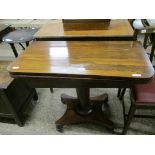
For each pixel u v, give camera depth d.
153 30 1.44
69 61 1.00
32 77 0.94
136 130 1.51
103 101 1.68
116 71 0.89
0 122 1.70
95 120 1.51
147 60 0.97
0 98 1.43
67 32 1.36
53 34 1.34
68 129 1.58
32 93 1.80
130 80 0.86
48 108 1.81
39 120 1.68
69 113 1.58
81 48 1.15
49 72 0.91
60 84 0.97
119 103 1.80
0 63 1.66
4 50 2.99
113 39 1.27
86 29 1.39
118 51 1.08
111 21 1.52
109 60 0.99
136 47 1.12
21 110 1.62
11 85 1.42
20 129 1.61
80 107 1.61
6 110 1.53
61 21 1.62
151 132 1.49
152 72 0.86
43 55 1.09
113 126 1.47
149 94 1.13
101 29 1.37
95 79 0.89
